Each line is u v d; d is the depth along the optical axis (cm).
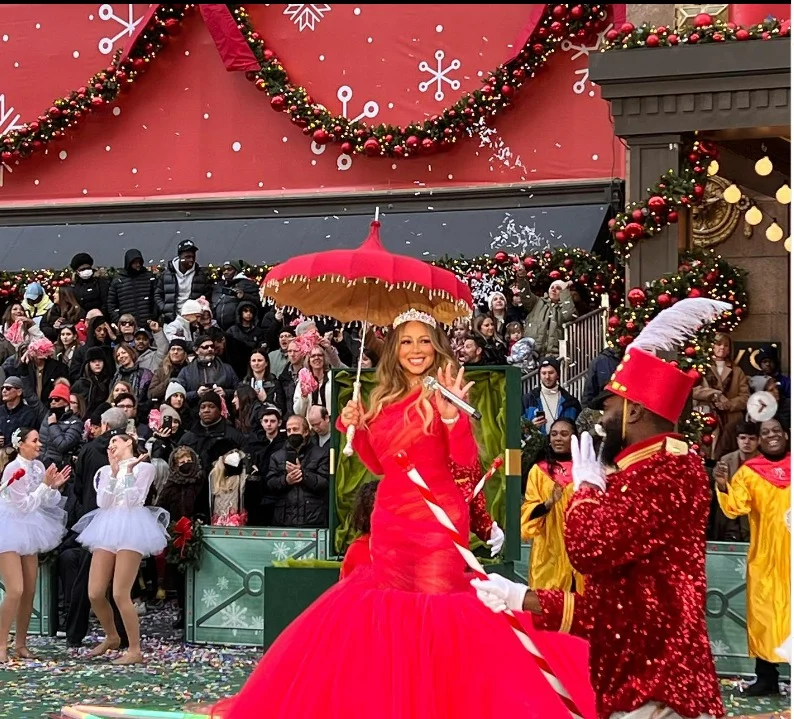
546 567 952
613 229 1298
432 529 561
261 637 1070
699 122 1278
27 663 1014
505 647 521
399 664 518
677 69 1274
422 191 1753
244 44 1812
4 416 1326
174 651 1061
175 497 1109
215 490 1114
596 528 450
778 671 952
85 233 1920
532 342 1317
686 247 1348
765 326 1502
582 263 1551
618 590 455
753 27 1259
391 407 583
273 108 1819
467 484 637
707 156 1308
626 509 451
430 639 522
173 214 1897
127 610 1014
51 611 1146
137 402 1327
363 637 529
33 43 1972
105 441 1116
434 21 1780
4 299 1858
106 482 1033
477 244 1675
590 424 1006
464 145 1750
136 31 1911
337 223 1797
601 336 1416
